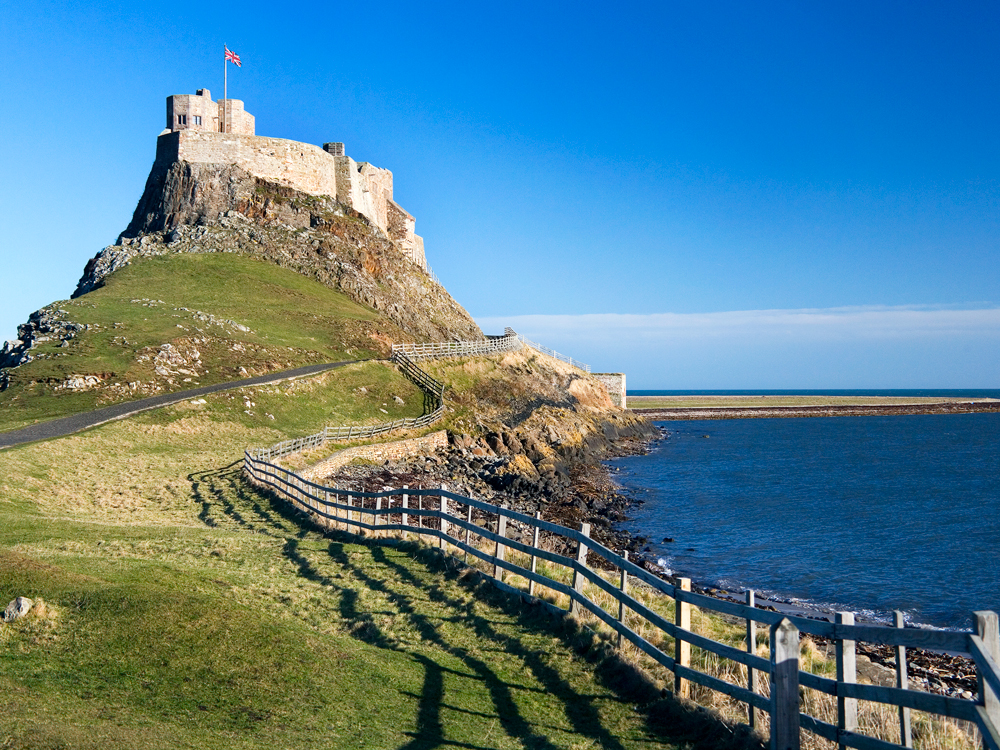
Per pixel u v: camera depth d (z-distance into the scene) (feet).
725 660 41.86
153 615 42.80
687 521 163.94
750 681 34.14
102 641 39.88
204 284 293.64
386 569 62.39
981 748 32.91
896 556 132.26
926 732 33.19
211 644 40.27
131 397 186.29
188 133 361.71
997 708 22.24
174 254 321.73
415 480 161.89
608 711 37.01
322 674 38.75
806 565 125.49
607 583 45.34
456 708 36.68
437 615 51.03
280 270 326.44
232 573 60.08
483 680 40.65
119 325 222.28
